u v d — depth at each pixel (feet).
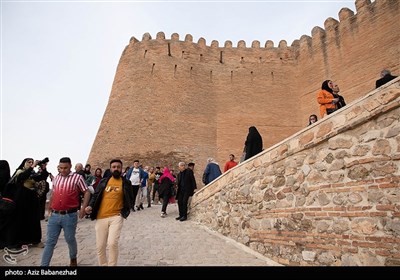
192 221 28.02
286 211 15.93
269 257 16.33
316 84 80.74
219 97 88.38
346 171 13.15
